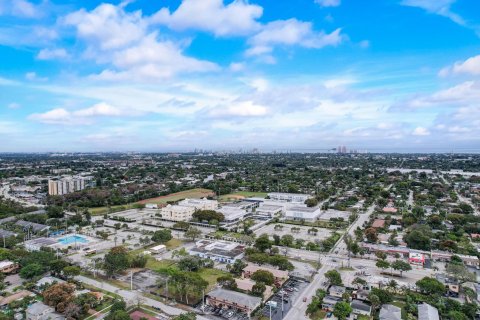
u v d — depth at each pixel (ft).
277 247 543.39
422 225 649.61
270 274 409.08
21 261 451.94
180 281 375.04
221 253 514.68
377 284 404.57
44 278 417.28
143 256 487.61
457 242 584.81
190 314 320.50
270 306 339.77
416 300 366.84
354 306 349.61
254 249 513.04
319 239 620.49
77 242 581.53
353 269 470.39
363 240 604.90
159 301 372.79
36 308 337.11
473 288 399.85
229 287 399.65
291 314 347.36
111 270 436.76
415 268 476.13
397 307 348.59
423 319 318.86
